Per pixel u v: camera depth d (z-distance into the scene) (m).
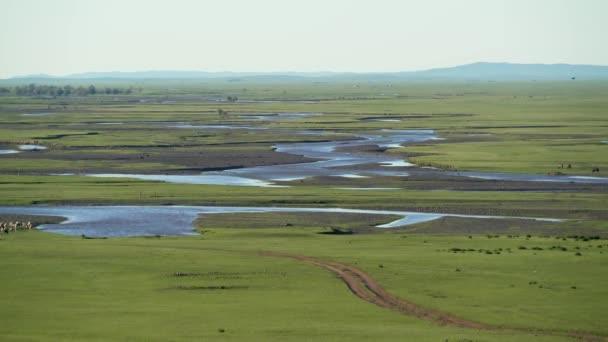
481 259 97.62
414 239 112.25
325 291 83.50
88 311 75.12
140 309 76.00
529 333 69.50
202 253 101.62
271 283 86.75
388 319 73.38
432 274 90.25
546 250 103.06
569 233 118.75
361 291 83.88
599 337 68.75
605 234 118.00
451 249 104.31
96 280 87.50
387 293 83.06
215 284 86.25
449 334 67.88
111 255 99.62
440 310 76.62
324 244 108.38
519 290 83.50
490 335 67.88
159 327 69.81
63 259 97.06
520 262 95.75
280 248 105.38
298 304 78.38
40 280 87.12
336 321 72.38
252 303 78.69
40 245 106.31
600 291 82.94
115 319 72.38
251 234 116.88
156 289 84.00
